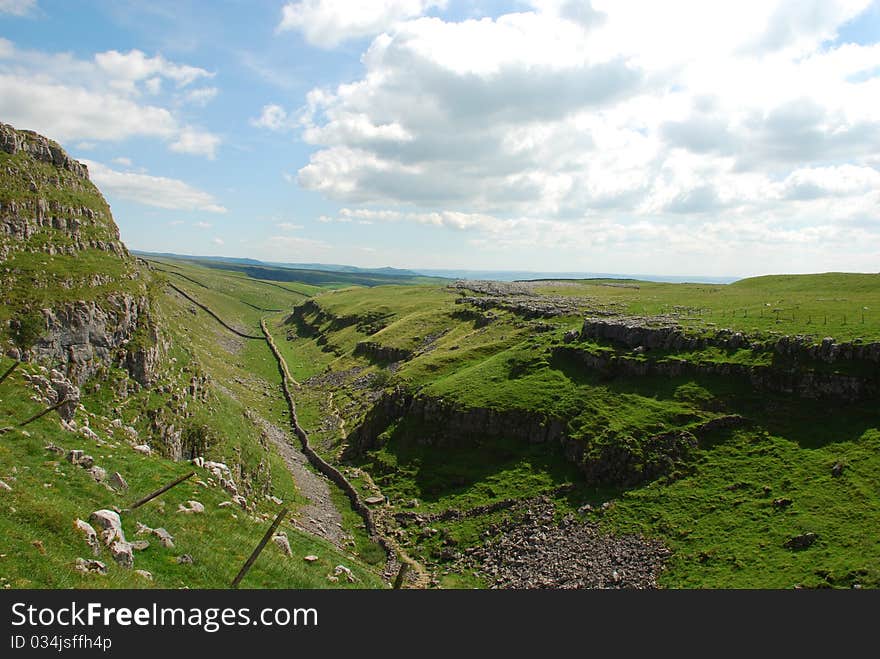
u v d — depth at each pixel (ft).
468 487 233.55
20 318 197.57
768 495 171.94
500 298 506.07
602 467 210.18
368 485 252.62
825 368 203.41
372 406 329.72
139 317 259.80
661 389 233.35
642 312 349.82
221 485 142.92
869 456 169.17
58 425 122.93
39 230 271.90
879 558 133.28
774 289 431.84
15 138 308.19
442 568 188.24
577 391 252.21
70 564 69.36
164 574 83.25
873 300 296.92
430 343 442.91
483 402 263.90
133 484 112.78
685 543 165.78
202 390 273.54
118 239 344.90
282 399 408.67
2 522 69.82
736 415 207.72
